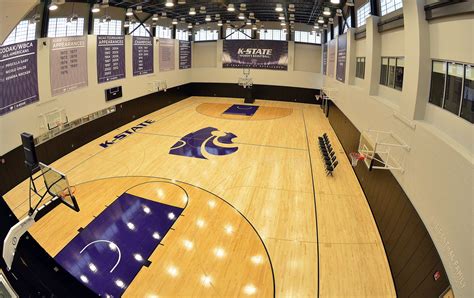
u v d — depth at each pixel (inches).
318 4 567.8
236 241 258.4
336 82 606.2
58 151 426.0
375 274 223.9
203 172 398.6
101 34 551.8
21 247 65.9
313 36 885.8
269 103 904.9
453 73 186.2
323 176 394.0
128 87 618.2
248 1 579.5
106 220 284.4
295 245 254.5
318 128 636.7
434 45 202.5
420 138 201.0
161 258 235.9
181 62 877.8
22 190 328.8
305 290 207.6
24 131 349.4
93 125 512.1
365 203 326.0
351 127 445.7
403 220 221.3
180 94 897.5
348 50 482.3
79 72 464.1
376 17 335.9
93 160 427.8
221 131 594.2
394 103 289.0
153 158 442.3
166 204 315.9
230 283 212.2
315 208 314.5
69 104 442.3
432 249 169.9
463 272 131.2
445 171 162.7
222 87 966.4
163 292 203.6
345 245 255.9
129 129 586.9
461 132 169.6
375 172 307.9
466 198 137.3
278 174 397.4
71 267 225.3
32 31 367.6
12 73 326.0
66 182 135.0
